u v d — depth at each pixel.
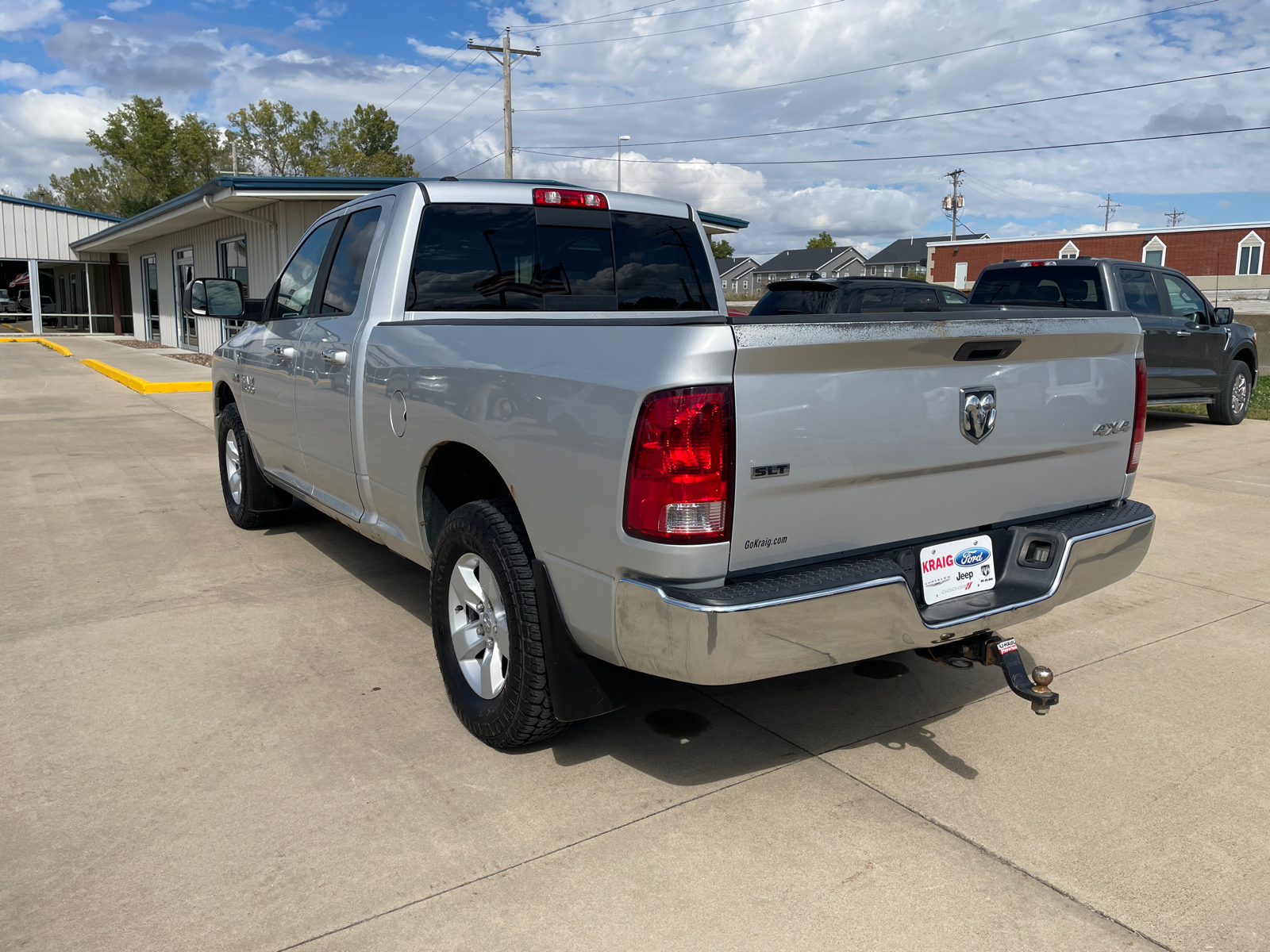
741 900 2.28
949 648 2.91
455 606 3.17
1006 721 3.29
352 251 4.08
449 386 3.00
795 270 104.31
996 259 49.62
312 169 63.78
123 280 36.03
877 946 2.12
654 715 3.32
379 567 5.04
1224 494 7.10
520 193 4.00
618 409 2.32
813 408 2.33
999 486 2.83
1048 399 2.86
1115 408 3.11
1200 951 2.11
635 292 4.35
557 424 2.51
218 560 5.16
